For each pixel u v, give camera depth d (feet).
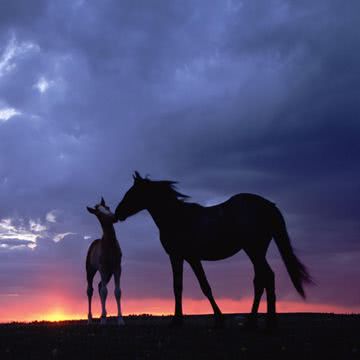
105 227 44.39
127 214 40.06
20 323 53.11
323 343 30.99
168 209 38.65
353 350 28.58
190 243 37.58
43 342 33.42
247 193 37.63
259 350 29.22
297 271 35.32
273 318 34.96
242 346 30.40
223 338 33.12
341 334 34.14
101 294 45.14
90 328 40.57
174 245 38.40
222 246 37.09
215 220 36.88
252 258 36.17
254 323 36.35
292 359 27.09
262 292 36.29
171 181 39.40
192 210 38.32
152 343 31.89
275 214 36.45
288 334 34.47
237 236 36.37
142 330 37.88
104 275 45.16
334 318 47.67
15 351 30.78
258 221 35.91
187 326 40.22
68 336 35.81
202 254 37.68
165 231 38.78
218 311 38.14
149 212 40.11
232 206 36.88
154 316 57.21
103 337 34.76
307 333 34.81
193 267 38.34
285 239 35.96
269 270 35.63
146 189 39.50
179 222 38.17
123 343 32.07
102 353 29.35
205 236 37.01
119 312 44.62
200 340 32.50
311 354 28.02
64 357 28.66
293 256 35.60
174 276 38.93
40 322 53.06
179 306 39.01
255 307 36.42
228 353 28.58
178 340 32.63
